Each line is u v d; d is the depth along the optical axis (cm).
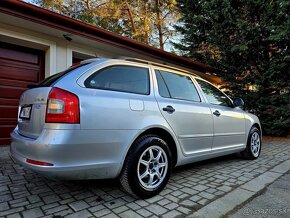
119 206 240
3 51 530
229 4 790
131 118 249
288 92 790
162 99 292
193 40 1005
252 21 835
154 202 250
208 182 314
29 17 463
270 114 799
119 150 238
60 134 205
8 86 536
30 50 570
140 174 255
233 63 859
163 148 276
